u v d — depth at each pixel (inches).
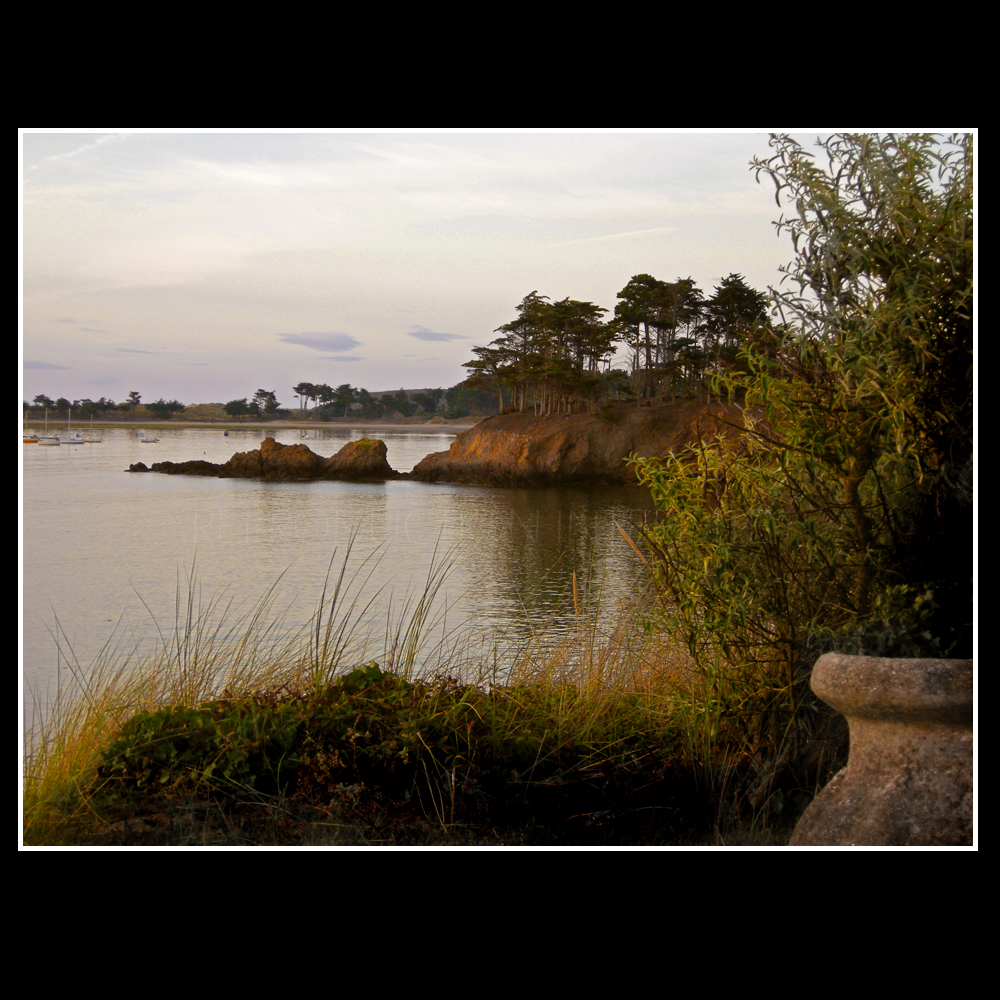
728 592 133.0
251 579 888.3
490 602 600.4
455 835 129.5
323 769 138.8
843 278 120.1
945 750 104.8
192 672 177.8
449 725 150.1
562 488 2293.3
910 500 126.0
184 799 136.3
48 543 1228.5
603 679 169.8
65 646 400.2
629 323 2669.8
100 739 149.6
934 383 115.8
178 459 3543.3
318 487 2322.8
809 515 131.3
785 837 128.6
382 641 214.2
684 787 144.3
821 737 137.9
